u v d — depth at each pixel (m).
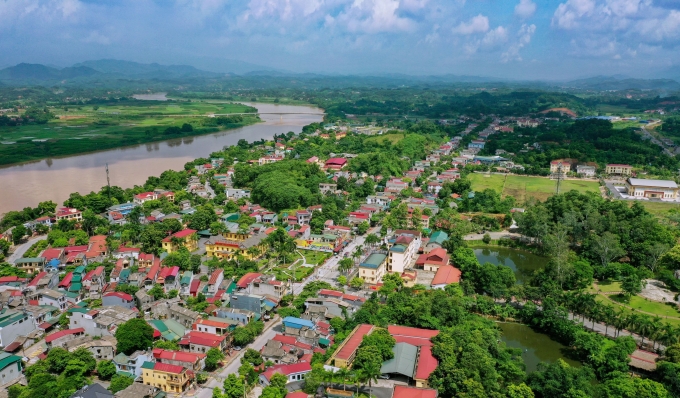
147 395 146.62
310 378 148.88
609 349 168.88
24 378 161.00
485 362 153.38
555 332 190.12
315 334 179.00
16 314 185.75
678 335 171.88
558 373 150.00
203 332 179.38
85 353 162.88
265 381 153.62
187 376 156.50
